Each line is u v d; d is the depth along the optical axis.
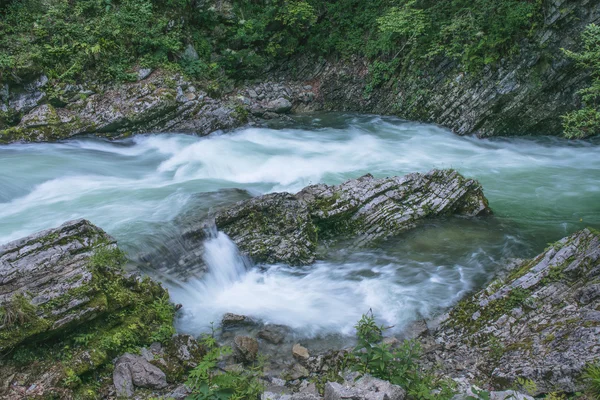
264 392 5.08
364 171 12.91
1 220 9.19
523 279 6.74
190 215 8.74
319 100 19.81
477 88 15.59
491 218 10.02
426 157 14.33
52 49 14.53
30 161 12.23
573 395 4.83
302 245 8.48
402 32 16.59
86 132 14.25
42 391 4.92
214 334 6.61
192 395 4.75
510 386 5.18
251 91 19.02
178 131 15.37
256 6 19.92
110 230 8.18
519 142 15.66
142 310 6.27
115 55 15.68
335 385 4.75
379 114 18.53
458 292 7.55
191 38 18.12
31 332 5.15
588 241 6.73
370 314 7.08
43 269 5.96
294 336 6.59
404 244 8.95
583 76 14.17
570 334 5.45
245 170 12.80
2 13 14.90
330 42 19.95
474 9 15.35
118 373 5.36
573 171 13.14
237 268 8.03
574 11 13.43
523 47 14.55
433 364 5.93
